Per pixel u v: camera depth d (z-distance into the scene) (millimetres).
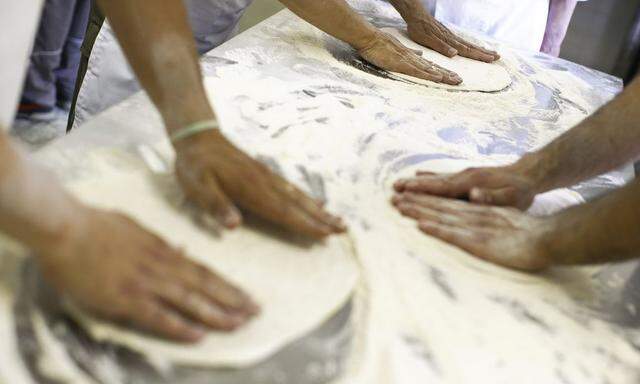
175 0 806
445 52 1430
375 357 604
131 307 535
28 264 597
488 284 753
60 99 2285
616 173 1128
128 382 521
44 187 507
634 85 971
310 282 661
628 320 762
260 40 1263
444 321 673
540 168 929
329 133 983
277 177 723
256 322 593
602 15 2461
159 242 592
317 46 1306
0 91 695
